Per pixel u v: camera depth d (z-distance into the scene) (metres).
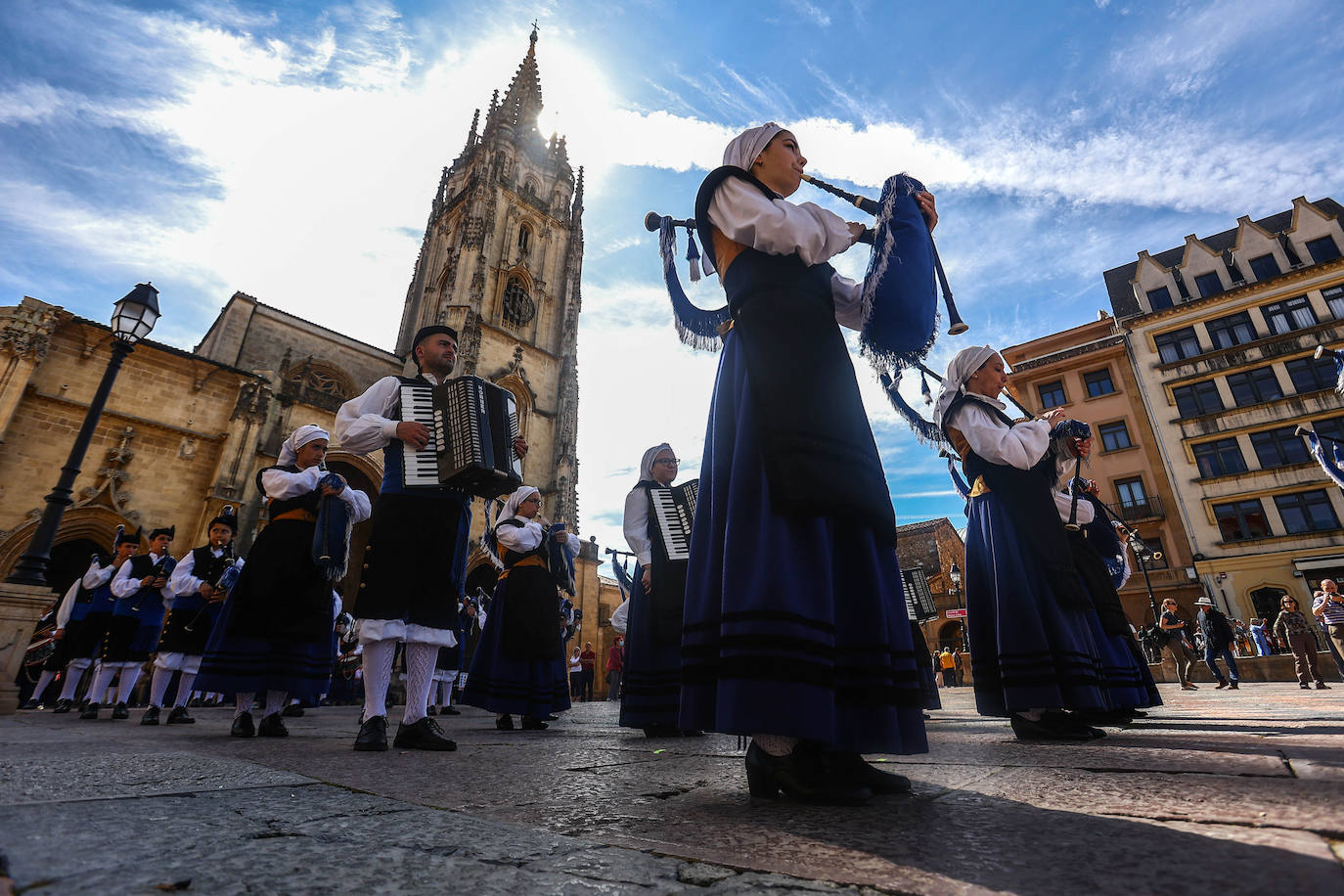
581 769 2.23
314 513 4.59
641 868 1.00
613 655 20.69
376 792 1.69
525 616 5.64
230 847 1.08
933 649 32.28
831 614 1.53
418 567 3.32
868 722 1.53
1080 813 1.26
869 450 1.78
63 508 7.47
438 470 3.37
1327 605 10.38
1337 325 27.17
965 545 3.56
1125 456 29.81
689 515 4.73
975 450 3.31
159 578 7.34
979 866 0.95
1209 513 27.56
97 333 20.41
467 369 29.83
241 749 2.94
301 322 28.39
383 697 3.16
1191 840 1.01
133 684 7.12
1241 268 30.42
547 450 33.00
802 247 1.92
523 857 1.06
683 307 2.67
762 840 1.16
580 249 38.69
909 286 1.95
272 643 4.27
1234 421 28.05
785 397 1.72
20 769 1.90
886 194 2.14
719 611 1.72
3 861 0.87
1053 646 2.97
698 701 1.66
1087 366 31.86
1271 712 4.37
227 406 22.67
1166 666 15.59
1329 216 29.25
